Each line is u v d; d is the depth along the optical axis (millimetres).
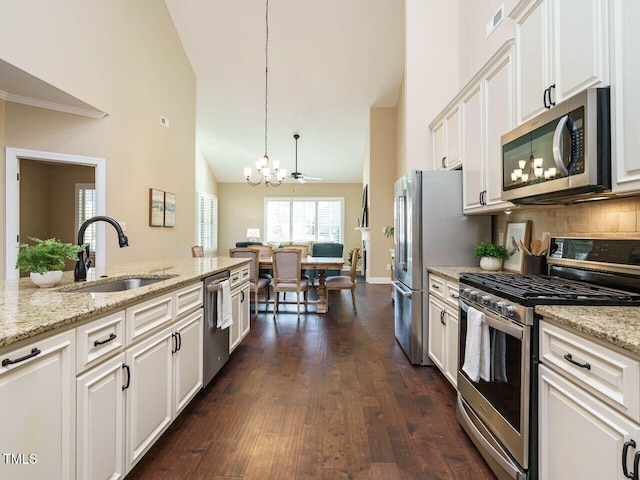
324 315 4656
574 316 1151
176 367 1871
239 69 5934
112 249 3746
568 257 1853
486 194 2316
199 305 2209
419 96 3652
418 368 2832
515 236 2494
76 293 1521
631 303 1302
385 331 3895
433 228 2883
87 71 3385
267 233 10297
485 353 1623
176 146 5234
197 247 5406
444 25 3666
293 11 4988
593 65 1353
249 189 10344
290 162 9148
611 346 971
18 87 3057
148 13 4426
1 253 3422
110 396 1317
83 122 3617
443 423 2006
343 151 8578
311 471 1589
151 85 4520
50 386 1044
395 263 3574
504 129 2074
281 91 6473
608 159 1306
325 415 2090
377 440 1835
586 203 1836
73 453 1127
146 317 1578
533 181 1681
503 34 2736
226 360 2730
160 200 4699
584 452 1064
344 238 10250
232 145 8406
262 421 2018
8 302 1312
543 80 1681
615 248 1554
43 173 5523
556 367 1208
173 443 1798
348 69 5969
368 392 2398
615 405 954
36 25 2838
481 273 2242
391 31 5305
